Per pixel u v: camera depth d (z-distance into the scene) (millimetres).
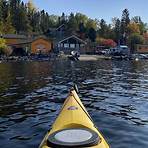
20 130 13516
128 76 38219
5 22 125188
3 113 16734
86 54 98875
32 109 17688
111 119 15273
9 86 27547
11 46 90438
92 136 7695
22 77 35344
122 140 12086
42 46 92250
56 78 34688
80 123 9430
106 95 22828
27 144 11773
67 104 11594
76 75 38719
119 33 145000
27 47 91250
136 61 81188
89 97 21859
